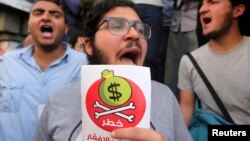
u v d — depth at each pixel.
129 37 1.08
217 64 1.89
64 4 2.88
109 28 1.10
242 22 1.97
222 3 1.89
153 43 2.73
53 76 2.02
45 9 2.08
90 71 0.82
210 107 1.88
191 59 1.99
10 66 2.05
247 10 1.95
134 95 0.81
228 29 1.89
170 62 2.84
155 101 1.14
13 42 3.71
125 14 1.12
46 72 2.03
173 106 1.17
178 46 2.79
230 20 1.90
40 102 1.95
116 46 1.10
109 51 1.11
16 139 1.90
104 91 0.81
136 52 1.12
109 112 0.81
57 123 1.10
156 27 2.74
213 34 1.92
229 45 1.90
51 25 2.06
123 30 1.10
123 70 0.81
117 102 0.80
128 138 0.79
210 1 1.94
